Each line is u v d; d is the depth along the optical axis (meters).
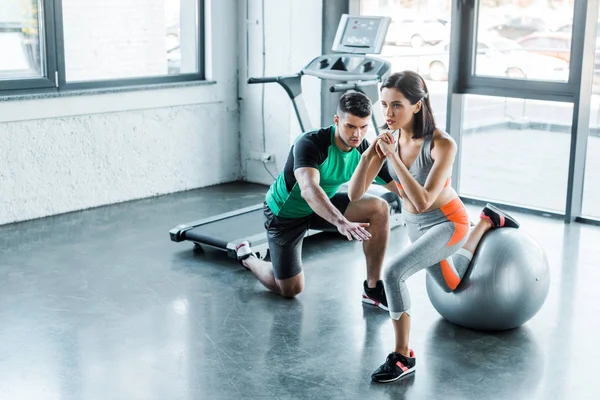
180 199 6.14
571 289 4.12
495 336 3.53
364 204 3.82
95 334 3.56
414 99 2.94
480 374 3.16
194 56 6.50
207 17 6.41
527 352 3.36
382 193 5.25
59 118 5.51
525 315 3.49
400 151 3.13
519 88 5.54
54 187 5.56
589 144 5.51
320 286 4.21
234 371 3.20
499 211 3.55
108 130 5.81
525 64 5.52
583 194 5.55
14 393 2.99
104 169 5.84
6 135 5.24
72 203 5.68
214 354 3.36
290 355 3.35
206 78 6.53
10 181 5.32
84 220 5.48
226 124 6.68
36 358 3.30
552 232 5.18
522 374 3.16
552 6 5.32
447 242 3.11
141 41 6.10
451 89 5.78
